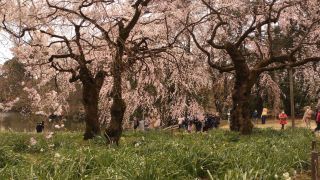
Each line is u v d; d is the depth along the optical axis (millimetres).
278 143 12312
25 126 30656
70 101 28938
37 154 12070
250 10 20000
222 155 8672
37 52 16500
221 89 28953
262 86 28672
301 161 9203
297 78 32188
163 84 22125
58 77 20391
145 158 7504
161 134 17688
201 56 22438
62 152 9781
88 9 15641
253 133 17812
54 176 6523
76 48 17656
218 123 29516
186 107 24031
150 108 23188
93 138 14555
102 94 21281
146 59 19797
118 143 13523
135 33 18359
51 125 26656
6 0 13883
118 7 15289
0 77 22109
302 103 40781
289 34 25641
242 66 17406
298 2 19719
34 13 14703
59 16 15656
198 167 8078
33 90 21172
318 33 21984
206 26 21594
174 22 19078
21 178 6547
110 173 6809
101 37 17016
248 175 6848
